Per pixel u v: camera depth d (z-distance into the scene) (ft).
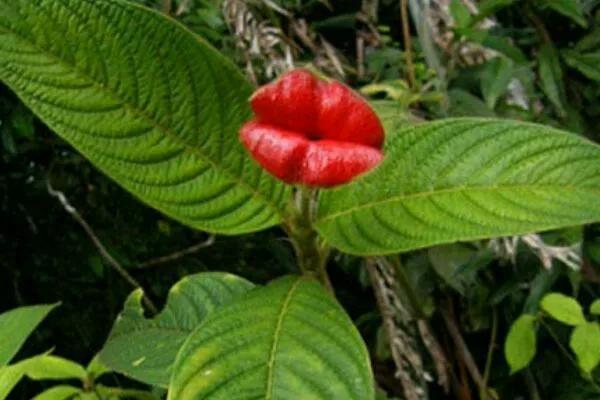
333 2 5.19
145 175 2.36
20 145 5.46
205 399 2.24
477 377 4.63
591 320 4.82
